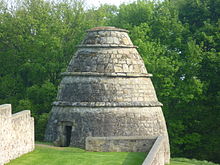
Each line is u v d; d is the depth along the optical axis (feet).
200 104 119.75
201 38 123.44
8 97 119.44
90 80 76.48
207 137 117.70
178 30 124.06
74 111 76.07
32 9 124.16
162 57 112.98
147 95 77.97
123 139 69.51
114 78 76.33
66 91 78.23
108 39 78.59
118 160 59.82
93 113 74.90
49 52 115.44
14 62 121.90
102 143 69.62
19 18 122.21
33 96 113.39
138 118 75.56
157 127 77.25
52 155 61.87
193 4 130.31
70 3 126.00
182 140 114.93
